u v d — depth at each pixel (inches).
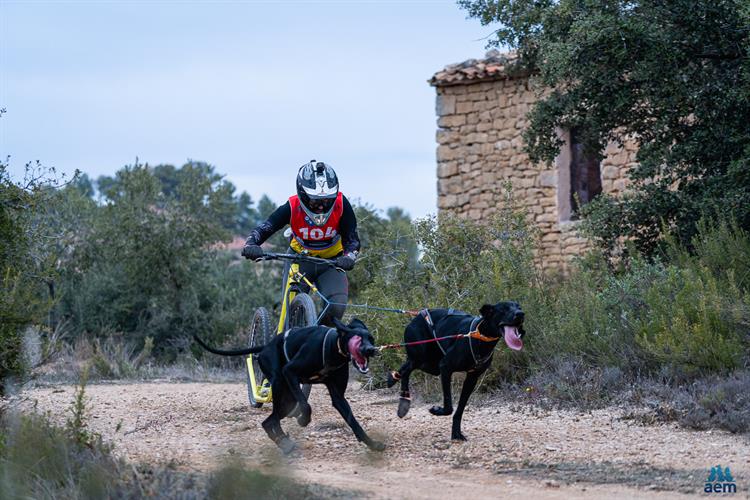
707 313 406.9
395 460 296.7
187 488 239.5
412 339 348.2
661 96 512.4
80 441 275.0
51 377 608.1
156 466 267.9
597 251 528.7
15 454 252.8
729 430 332.2
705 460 289.1
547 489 251.8
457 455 302.5
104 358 652.1
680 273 453.7
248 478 237.9
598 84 535.2
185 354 816.3
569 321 447.2
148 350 707.4
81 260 876.6
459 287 497.7
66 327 845.2
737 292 412.2
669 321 415.8
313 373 305.0
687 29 504.1
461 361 323.3
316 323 349.4
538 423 365.4
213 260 936.3
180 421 387.5
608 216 541.6
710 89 499.5
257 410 412.2
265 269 978.1
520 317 305.3
